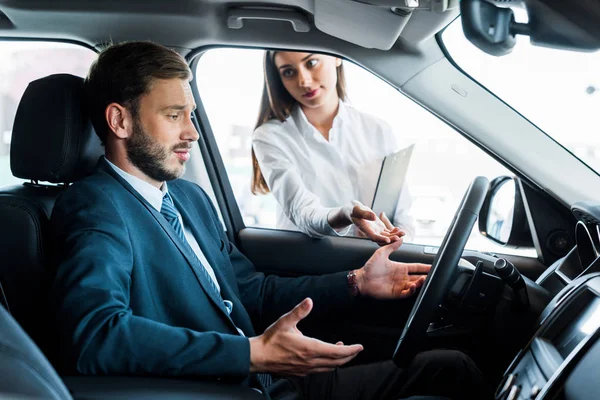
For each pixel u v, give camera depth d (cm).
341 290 185
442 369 171
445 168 289
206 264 170
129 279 142
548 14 94
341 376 178
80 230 139
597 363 116
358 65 204
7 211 144
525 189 199
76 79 158
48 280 145
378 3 155
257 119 288
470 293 164
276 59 279
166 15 204
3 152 264
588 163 194
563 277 178
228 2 198
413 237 283
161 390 123
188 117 157
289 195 257
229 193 244
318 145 293
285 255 229
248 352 133
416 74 198
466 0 101
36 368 70
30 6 205
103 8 203
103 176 152
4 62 244
